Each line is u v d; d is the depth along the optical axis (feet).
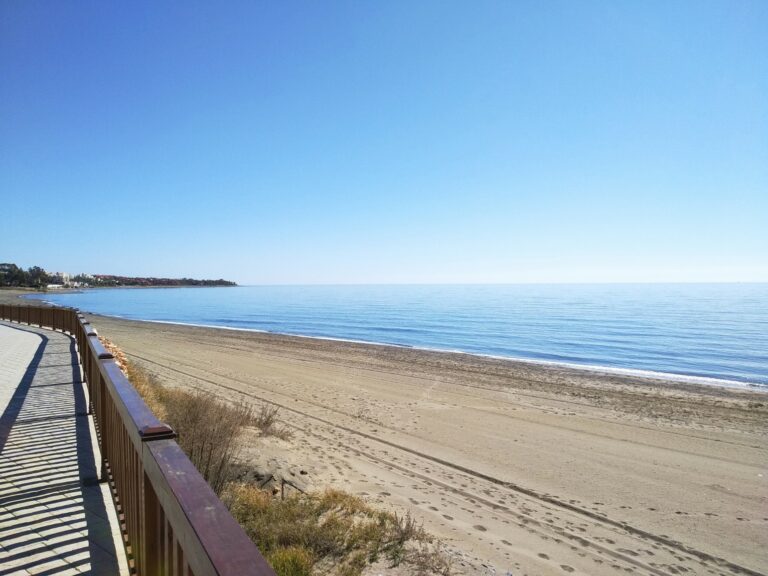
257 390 50.47
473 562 15.81
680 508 25.26
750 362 87.97
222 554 3.25
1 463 15.24
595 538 21.04
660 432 40.32
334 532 15.92
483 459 31.76
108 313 238.27
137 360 67.56
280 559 13.32
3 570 9.29
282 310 257.75
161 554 5.64
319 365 73.10
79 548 10.14
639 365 84.17
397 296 436.76
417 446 33.73
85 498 12.67
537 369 75.46
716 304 278.87
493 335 133.59
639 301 314.76
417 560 14.80
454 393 54.03
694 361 89.20
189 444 19.85
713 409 49.49
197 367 65.21
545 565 17.70
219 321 187.21
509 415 44.55
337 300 370.32
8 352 43.88
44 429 19.10
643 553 20.02
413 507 21.76
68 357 40.65
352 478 24.81
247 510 17.12
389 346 105.60
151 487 6.23
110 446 12.76
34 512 11.84
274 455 24.56
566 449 34.83
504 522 21.61
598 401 52.16
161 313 238.89
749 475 30.53
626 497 26.48
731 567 19.40
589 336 129.80
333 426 37.58
